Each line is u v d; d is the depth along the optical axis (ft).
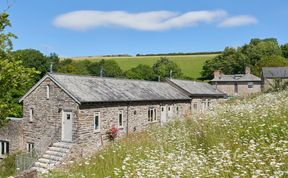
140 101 109.09
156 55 450.71
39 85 95.55
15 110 53.72
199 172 27.96
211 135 40.63
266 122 38.40
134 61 383.45
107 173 37.40
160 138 51.16
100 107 93.35
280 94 62.75
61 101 90.63
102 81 108.37
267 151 28.30
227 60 359.66
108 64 301.22
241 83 246.27
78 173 41.42
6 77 48.96
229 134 39.24
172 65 305.32
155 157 36.94
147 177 30.19
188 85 153.99
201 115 59.31
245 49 403.54
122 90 108.68
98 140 92.43
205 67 354.13
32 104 96.94
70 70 265.54
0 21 50.70
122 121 101.55
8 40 51.55
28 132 97.30
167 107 125.80
